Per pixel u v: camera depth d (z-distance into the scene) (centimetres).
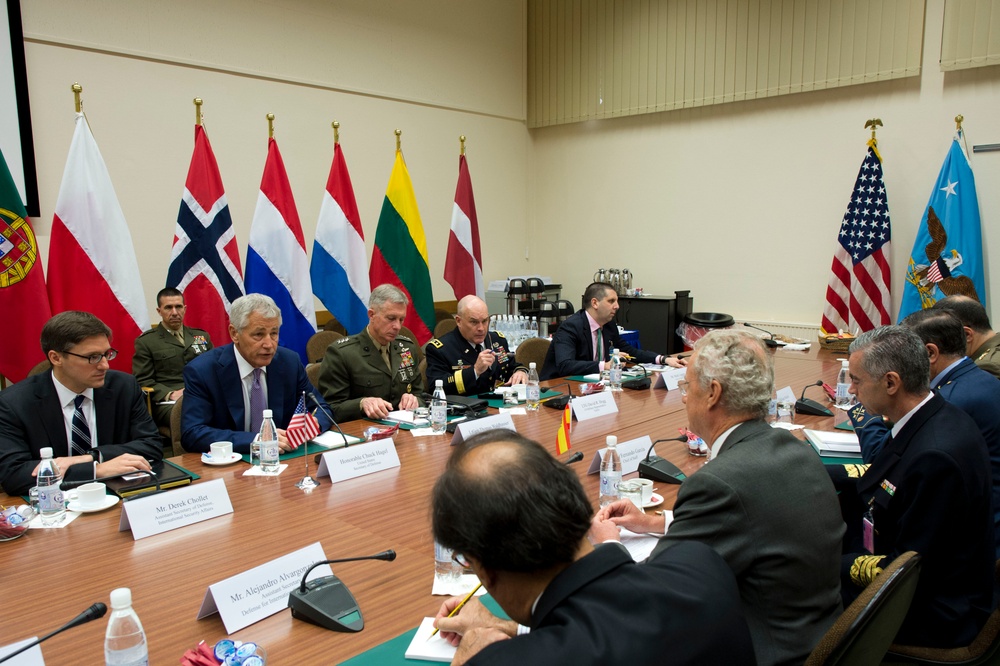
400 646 116
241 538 164
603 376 379
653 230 644
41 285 353
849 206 515
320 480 208
